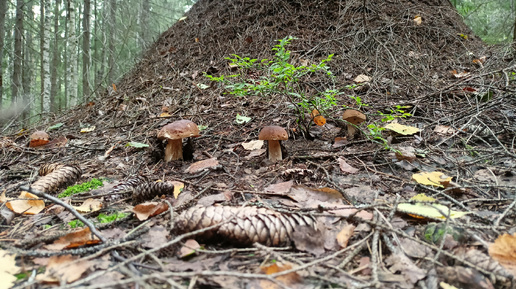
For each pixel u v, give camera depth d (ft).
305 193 1.11
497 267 0.68
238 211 0.86
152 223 0.95
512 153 1.33
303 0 3.46
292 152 1.53
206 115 2.19
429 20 3.21
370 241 0.83
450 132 1.63
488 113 1.77
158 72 3.41
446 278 0.68
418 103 1.97
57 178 1.28
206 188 1.17
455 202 0.99
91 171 1.53
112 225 0.95
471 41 3.19
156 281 0.69
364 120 1.62
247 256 0.79
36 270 0.74
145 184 1.12
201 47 3.43
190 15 4.53
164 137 1.39
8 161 1.82
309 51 2.77
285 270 0.69
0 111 4.25
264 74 2.48
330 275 0.71
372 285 0.66
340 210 0.97
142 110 2.52
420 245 0.80
